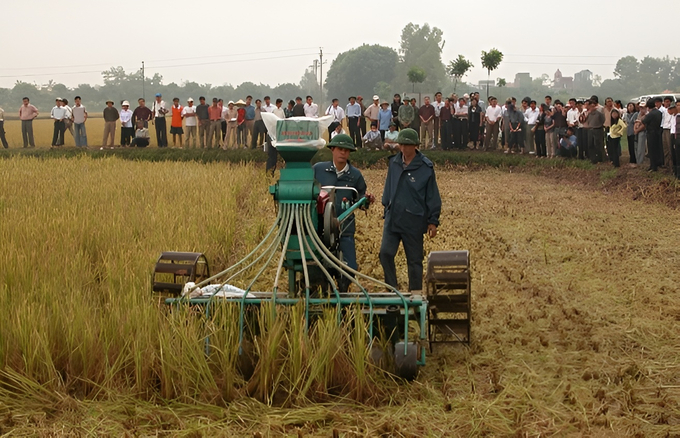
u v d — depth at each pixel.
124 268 8.62
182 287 6.93
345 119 36.81
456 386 6.20
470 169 27.14
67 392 5.93
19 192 15.36
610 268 10.72
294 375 5.89
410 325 7.75
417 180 7.80
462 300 6.86
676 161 19.11
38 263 8.63
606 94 189.88
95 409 5.57
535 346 7.24
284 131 6.35
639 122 21.38
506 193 20.16
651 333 7.64
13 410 5.52
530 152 28.58
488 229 14.07
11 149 31.31
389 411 5.62
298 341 5.95
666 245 12.41
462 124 29.98
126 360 6.07
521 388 6.01
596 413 5.58
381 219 14.88
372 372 6.01
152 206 13.74
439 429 5.32
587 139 24.73
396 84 147.50
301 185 6.41
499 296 9.16
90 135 45.66
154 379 6.01
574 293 9.38
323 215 6.74
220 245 11.11
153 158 28.30
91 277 8.77
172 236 10.56
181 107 31.78
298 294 6.58
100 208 13.26
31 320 6.19
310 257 6.52
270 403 5.74
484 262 11.02
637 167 21.70
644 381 6.35
